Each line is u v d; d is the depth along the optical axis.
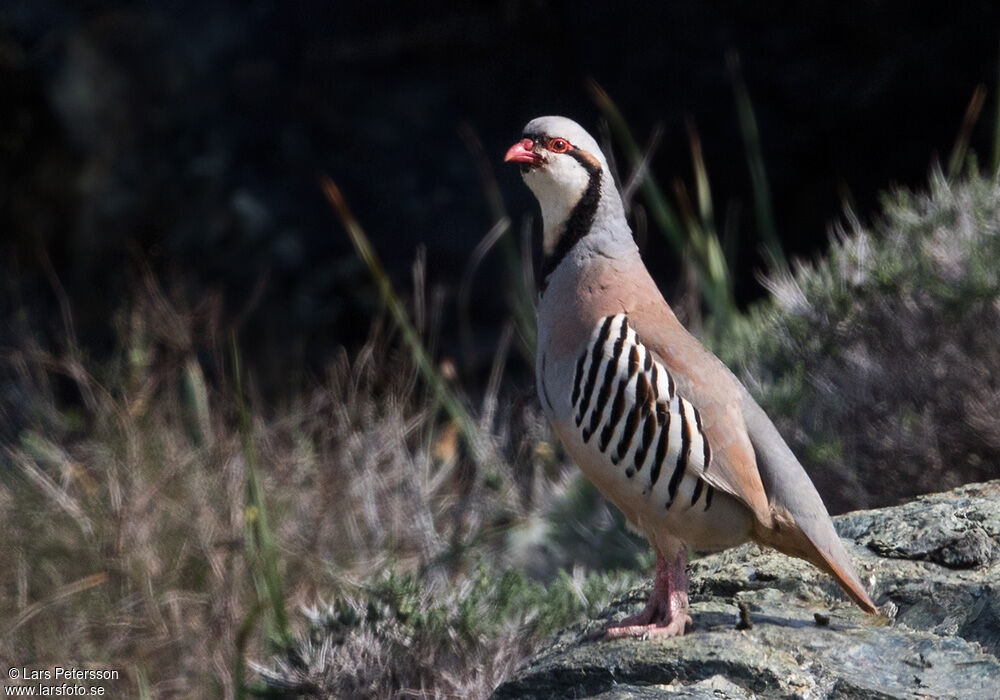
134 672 10.86
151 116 21.56
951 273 9.90
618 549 10.81
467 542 11.38
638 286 7.00
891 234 11.03
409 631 8.68
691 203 18.58
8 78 22.39
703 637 6.28
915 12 17.67
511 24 19.58
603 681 6.21
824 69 18.05
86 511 11.98
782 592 6.95
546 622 8.76
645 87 18.64
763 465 6.40
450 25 19.89
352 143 20.03
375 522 11.58
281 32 20.92
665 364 6.50
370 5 20.38
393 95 20.05
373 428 12.20
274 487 11.98
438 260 18.94
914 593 6.68
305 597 11.23
